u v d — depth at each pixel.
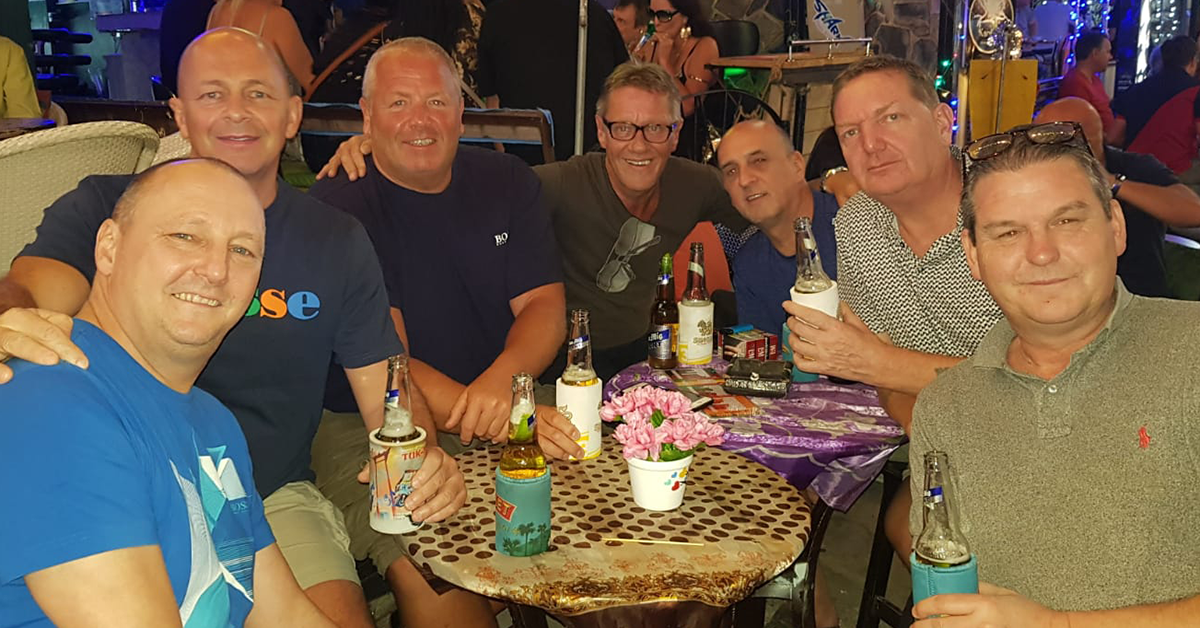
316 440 2.80
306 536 2.26
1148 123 6.06
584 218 3.43
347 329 2.44
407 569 2.31
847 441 2.25
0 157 2.45
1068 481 1.66
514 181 3.08
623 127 3.24
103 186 2.21
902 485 2.61
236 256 1.56
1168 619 1.50
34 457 1.29
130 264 1.50
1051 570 1.69
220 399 2.29
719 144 3.15
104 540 1.28
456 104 2.88
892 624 2.64
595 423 2.26
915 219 2.64
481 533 1.90
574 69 5.19
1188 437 1.57
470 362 3.09
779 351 2.95
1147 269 4.19
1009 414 1.74
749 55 6.87
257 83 2.33
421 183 2.91
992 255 1.70
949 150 2.64
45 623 1.34
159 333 1.50
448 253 2.98
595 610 1.66
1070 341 1.70
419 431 1.95
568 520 1.94
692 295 2.87
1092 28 7.35
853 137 2.59
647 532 1.89
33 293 1.96
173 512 1.44
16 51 5.43
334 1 4.89
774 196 3.04
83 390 1.37
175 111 2.42
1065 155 1.66
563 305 3.10
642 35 6.49
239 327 2.25
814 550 2.18
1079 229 1.63
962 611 1.53
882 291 2.74
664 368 2.85
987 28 5.09
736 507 2.00
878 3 7.16
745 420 2.40
